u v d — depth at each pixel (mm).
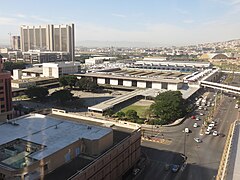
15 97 197125
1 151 66500
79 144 71812
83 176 61281
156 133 123438
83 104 179250
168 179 82875
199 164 93000
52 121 89125
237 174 63281
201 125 137500
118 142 81375
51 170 62875
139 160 94500
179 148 106750
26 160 61094
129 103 184375
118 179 78938
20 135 75250
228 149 79062
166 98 153500
